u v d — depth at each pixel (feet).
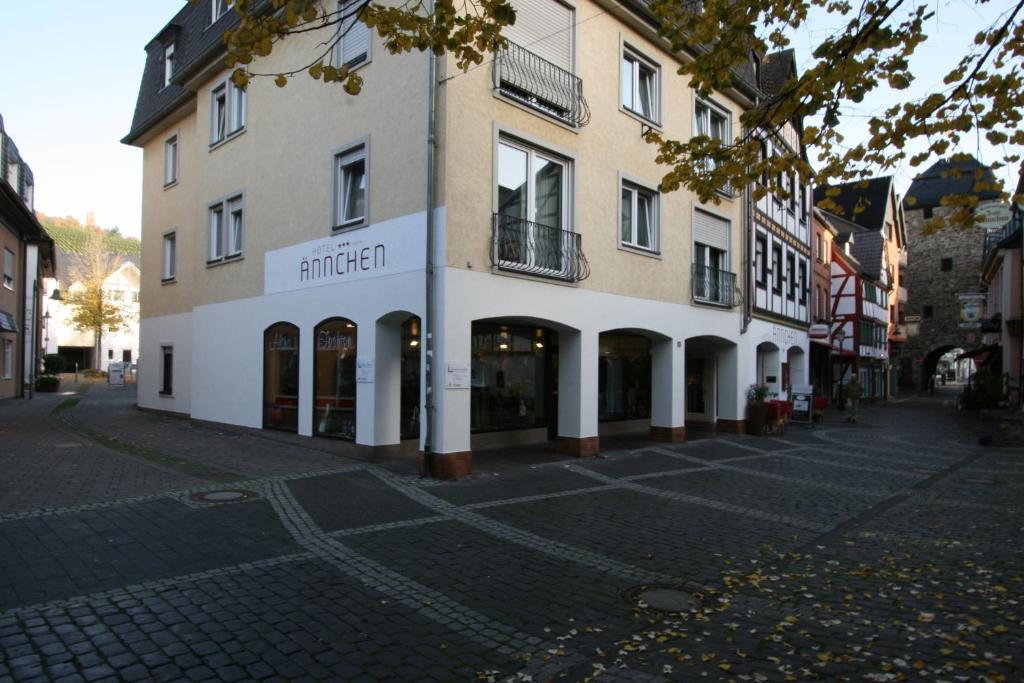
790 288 75.82
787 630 15.43
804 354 82.12
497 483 31.86
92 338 188.34
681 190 51.67
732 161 19.47
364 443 36.65
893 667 13.41
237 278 48.44
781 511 27.86
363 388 36.91
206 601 16.21
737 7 17.44
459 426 33.19
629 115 45.85
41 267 111.55
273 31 15.55
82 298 156.04
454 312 33.04
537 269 37.45
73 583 17.03
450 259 32.94
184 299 59.77
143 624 14.76
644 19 45.68
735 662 13.71
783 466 40.24
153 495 26.63
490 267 35.04
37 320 99.14
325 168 40.55
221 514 24.18
